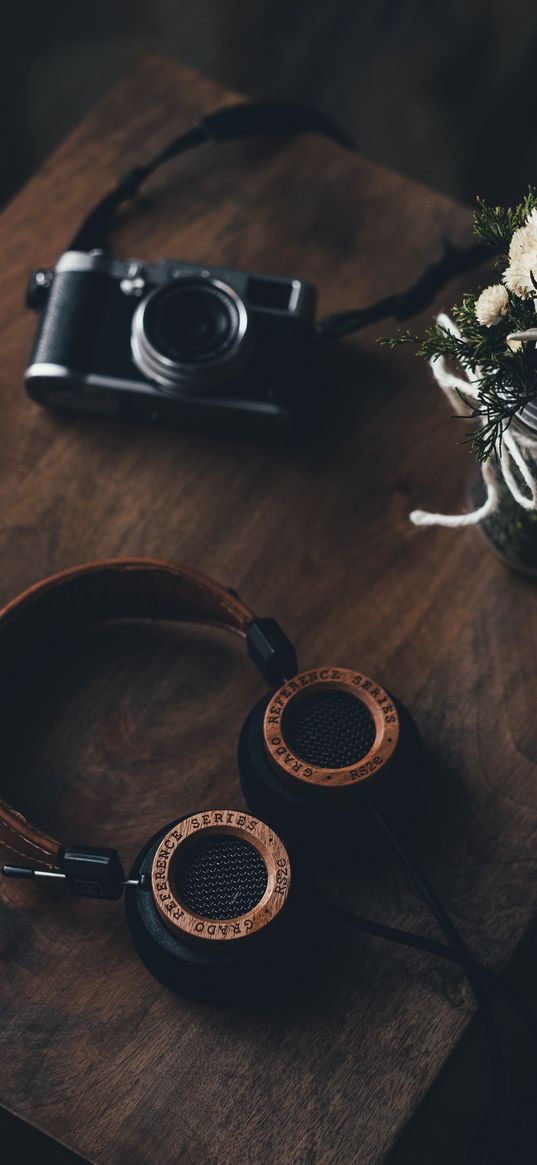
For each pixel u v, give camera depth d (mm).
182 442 940
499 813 848
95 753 865
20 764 862
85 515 920
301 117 1022
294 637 890
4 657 862
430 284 953
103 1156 783
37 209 1012
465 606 898
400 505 924
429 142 1642
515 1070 1098
